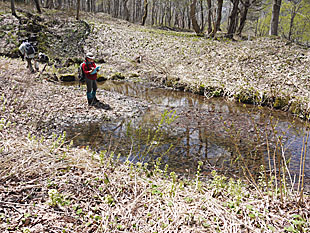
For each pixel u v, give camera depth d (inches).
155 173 153.1
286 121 305.7
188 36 893.8
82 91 394.6
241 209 113.7
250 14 1364.4
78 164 143.7
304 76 426.0
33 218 99.7
